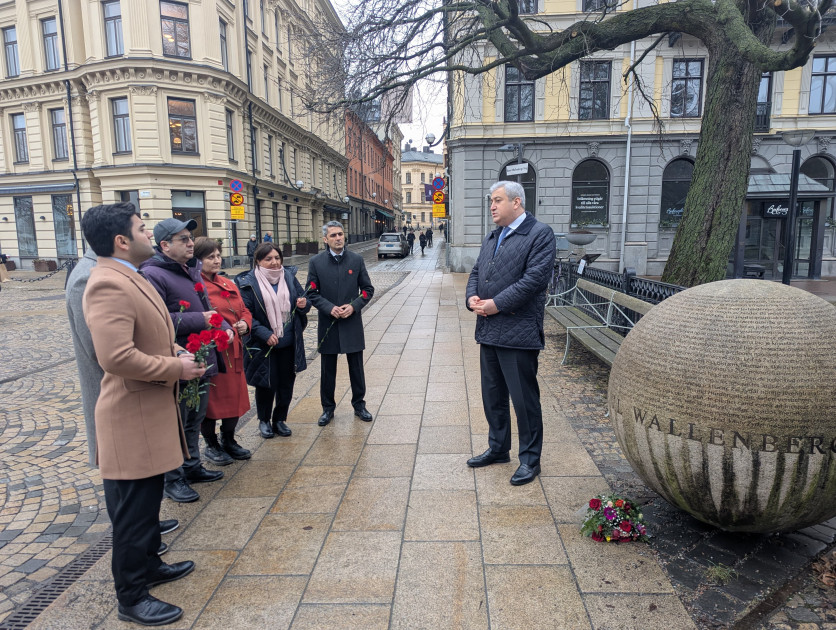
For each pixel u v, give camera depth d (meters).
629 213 19.12
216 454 3.95
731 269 17.28
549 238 3.36
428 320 10.03
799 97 18.67
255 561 2.73
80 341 2.51
